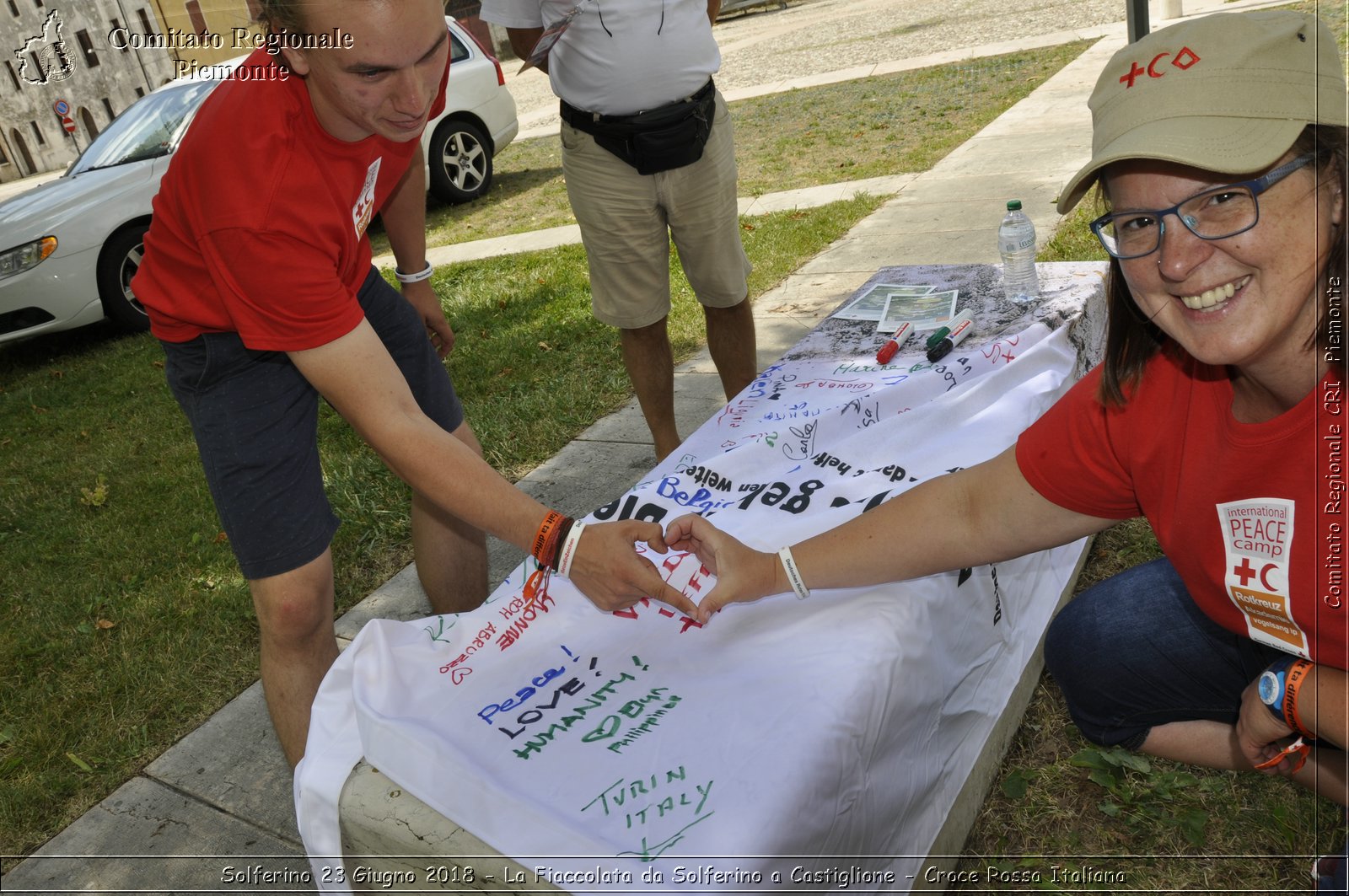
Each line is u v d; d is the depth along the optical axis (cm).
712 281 346
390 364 181
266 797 254
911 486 208
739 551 178
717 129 327
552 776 146
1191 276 114
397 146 207
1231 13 115
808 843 139
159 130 758
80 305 709
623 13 292
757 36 1964
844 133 947
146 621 351
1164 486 141
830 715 149
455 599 265
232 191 167
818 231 641
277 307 171
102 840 249
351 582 350
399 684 170
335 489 411
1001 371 250
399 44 152
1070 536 164
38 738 293
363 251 215
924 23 1636
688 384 454
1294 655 143
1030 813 206
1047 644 199
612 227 329
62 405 635
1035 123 809
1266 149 104
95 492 471
